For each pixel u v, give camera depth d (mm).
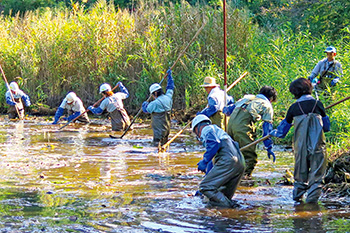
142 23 22641
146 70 21359
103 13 23172
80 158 12422
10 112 21734
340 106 13391
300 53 18969
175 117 20344
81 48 23141
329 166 9414
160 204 8156
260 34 21875
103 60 22859
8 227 6977
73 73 23906
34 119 21578
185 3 22562
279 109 15688
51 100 24156
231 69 19469
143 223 7152
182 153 13125
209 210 7789
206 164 8023
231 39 21000
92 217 7453
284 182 9578
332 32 22656
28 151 13477
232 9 21812
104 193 8914
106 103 17375
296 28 23672
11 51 24922
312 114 8102
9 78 25312
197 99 20578
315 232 6664
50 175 10445
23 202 8289
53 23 24734
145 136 16250
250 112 9836
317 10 23297
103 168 11180
